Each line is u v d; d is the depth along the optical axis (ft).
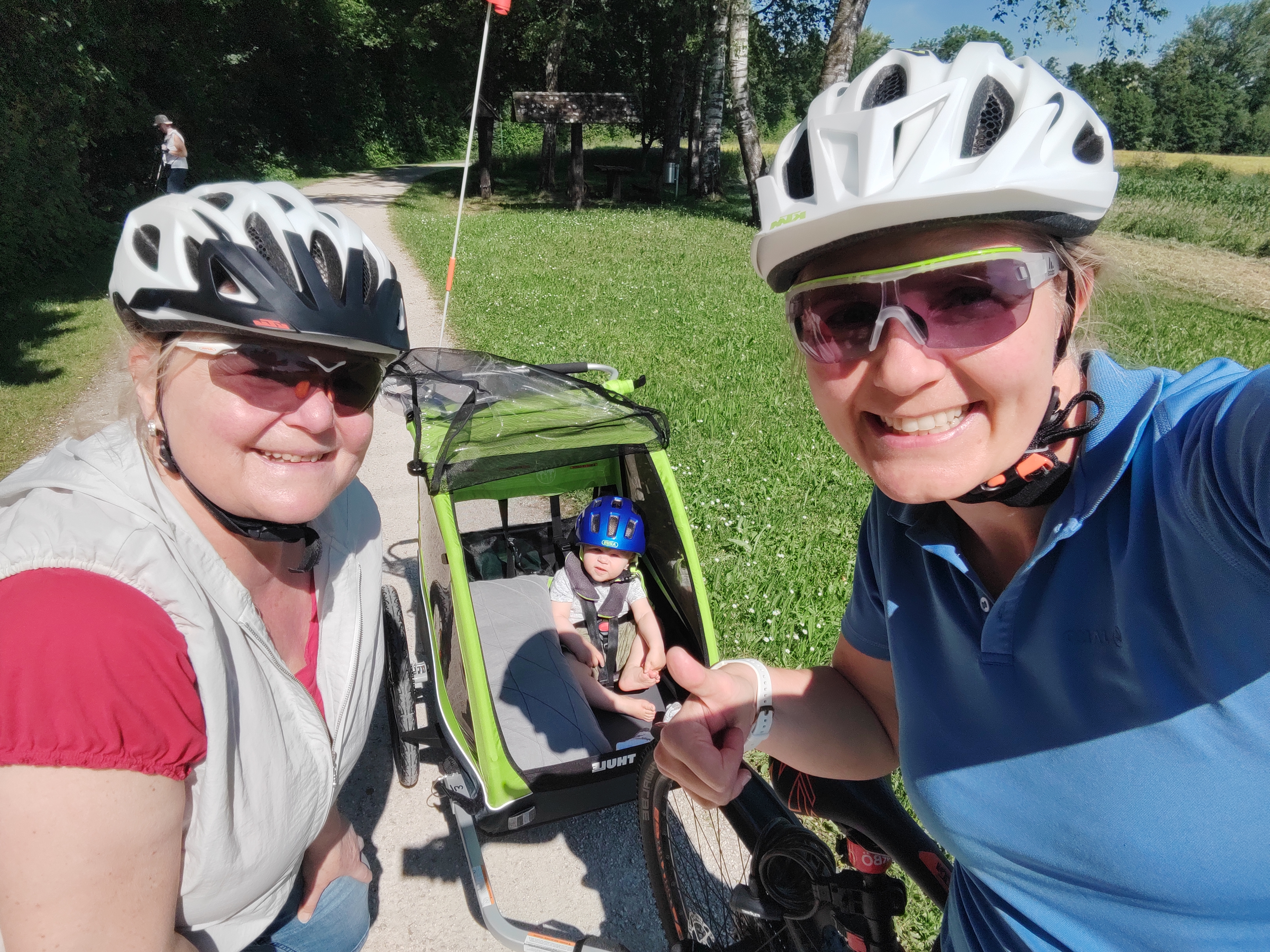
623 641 7.49
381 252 2.93
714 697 2.65
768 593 8.28
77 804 1.90
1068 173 1.78
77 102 29.84
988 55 1.93
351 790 6.61
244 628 2.43
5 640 1.91
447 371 7.20
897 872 5.26
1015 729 2.04
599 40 58.59
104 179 37.99
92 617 1.97
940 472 1.90
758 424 13.16
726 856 4.99
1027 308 1.80
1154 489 1.78
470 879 5.79
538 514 10.09
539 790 5.43
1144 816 1.85
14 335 19.13
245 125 57.16
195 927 2.51
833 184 1.88
